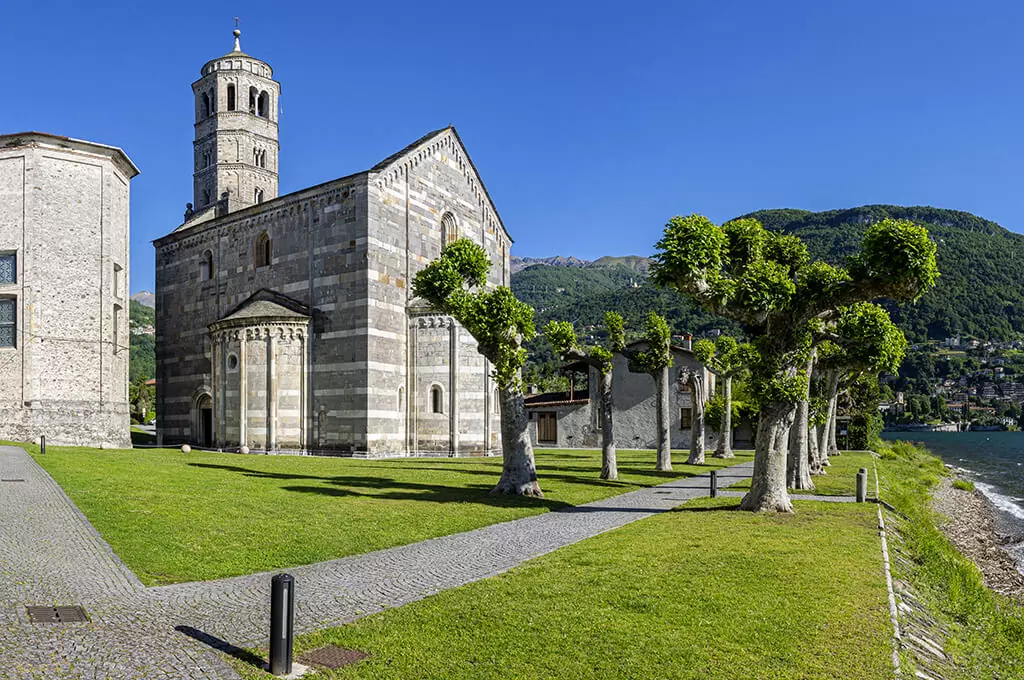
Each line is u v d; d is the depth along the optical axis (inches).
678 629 434.6
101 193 1836.9
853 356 1270.9
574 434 2755.9
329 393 1818.4
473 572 589.3
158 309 2378.2
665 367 1590.8
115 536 647.1
